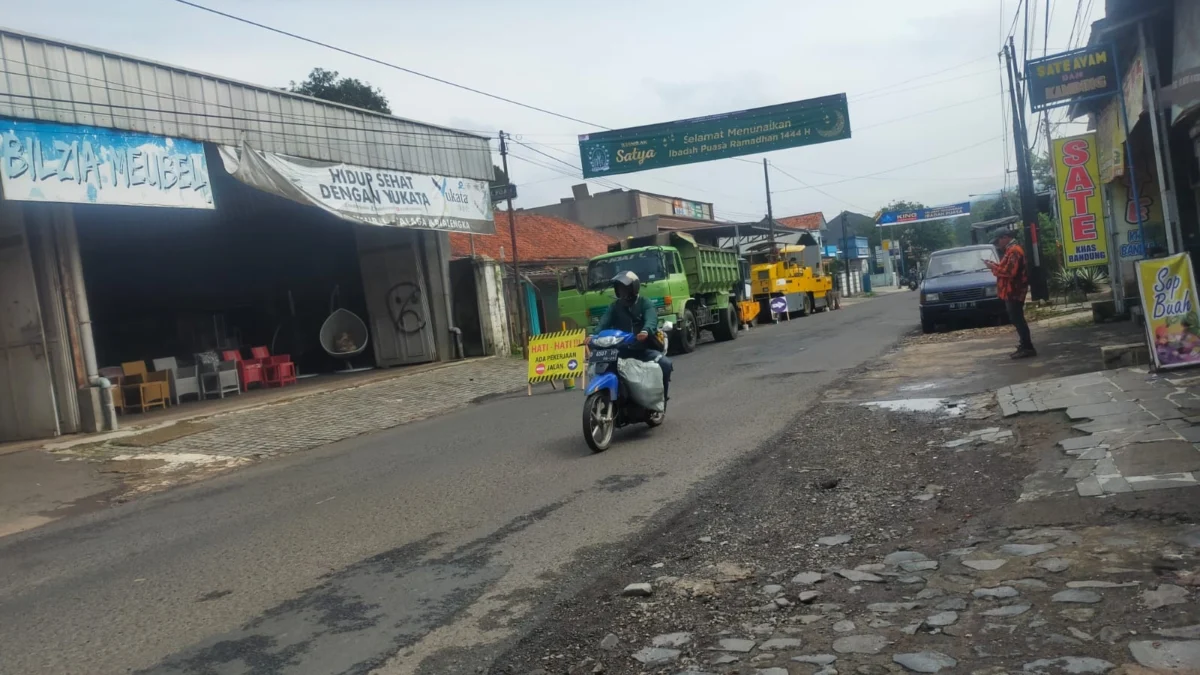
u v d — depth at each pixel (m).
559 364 15.13
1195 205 13.28
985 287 17.33
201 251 21.66
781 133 25.08
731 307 24.12
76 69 12.16
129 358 20.22
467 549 5.83
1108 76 12.01
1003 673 3.37
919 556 4.83
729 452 8.12
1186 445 5.79
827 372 13.25
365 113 18.11
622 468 7.91
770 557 5.15
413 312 21.55
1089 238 15.10
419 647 4.25
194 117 14.12
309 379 20.64
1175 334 8.20
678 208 55.50
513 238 23.27
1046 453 6.43
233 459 11.14
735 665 3.74
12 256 13.52
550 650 4.10
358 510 7.30
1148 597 3.82
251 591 5.35
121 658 4.43
